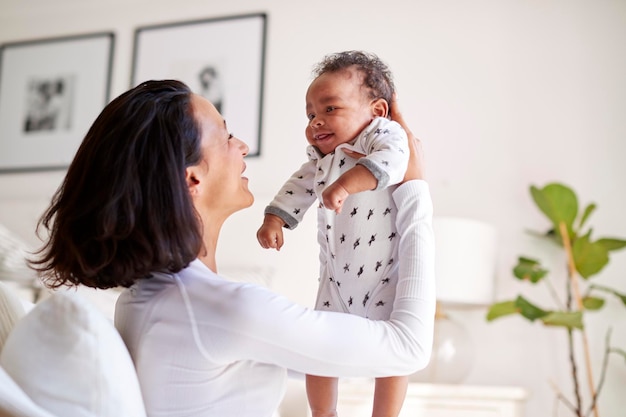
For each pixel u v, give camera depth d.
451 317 2.78
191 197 1.01
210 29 3.30
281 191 1.30
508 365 2.70
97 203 0.95
